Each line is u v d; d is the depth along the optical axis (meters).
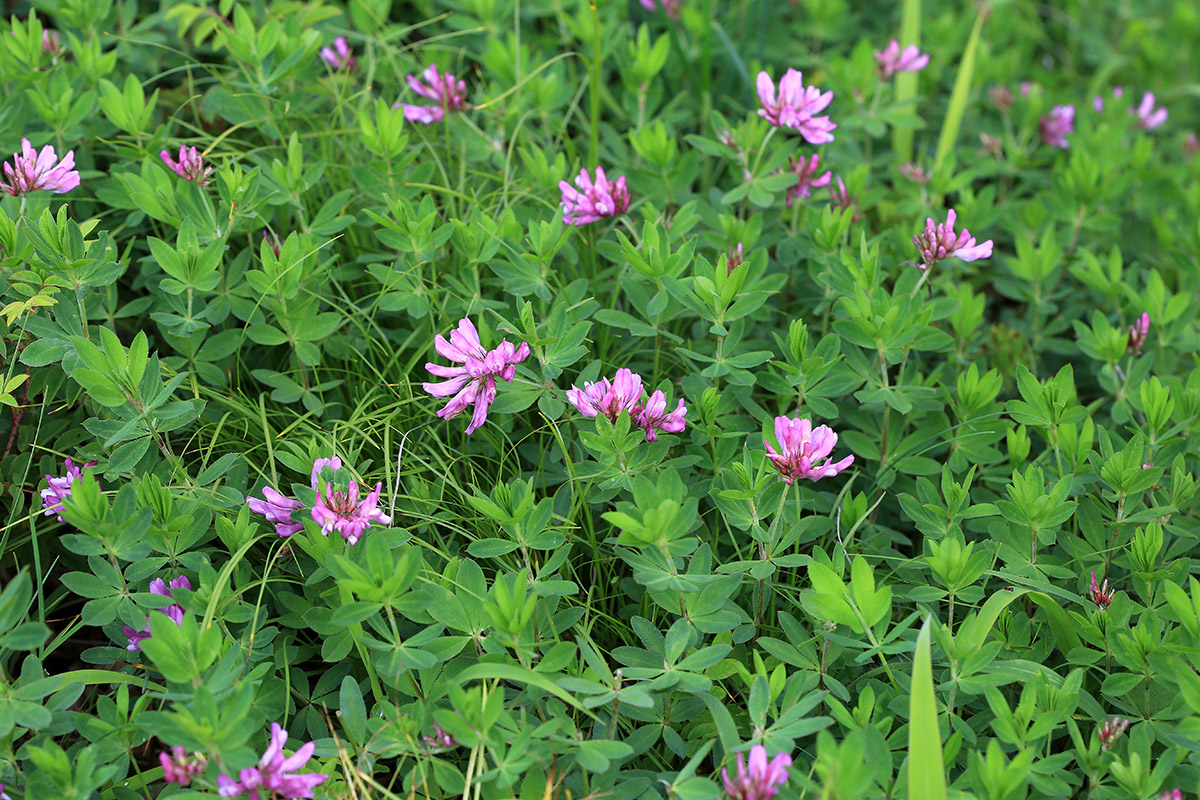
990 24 1.31
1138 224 1.18
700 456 0.97
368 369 1.02
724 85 1.19
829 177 1.06
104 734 0.89
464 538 0.97
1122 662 0.92
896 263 1.09
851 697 0.93
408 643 0.90
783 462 0.92
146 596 0.91
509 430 0.99
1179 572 0.95
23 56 1.06
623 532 0.91
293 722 0.93
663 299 0.98
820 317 1.07
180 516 0.92
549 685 0.87
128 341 1.02
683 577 0.91
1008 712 0.89
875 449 1.01
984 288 1.16
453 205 1.06
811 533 0.96
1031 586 0.94
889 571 0.98
